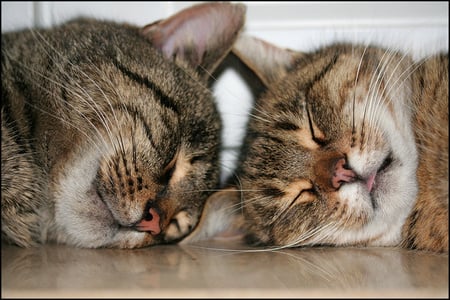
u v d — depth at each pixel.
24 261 0.36
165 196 0.40
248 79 0.48
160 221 0.40
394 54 0.44
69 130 0.39
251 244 0.43
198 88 0.44
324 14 0.50
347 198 0.40
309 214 0.41
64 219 0.40
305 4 0.50
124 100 0.39
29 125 0.39
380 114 0.40
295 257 0.37
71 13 0.50
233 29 0.46
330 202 0.40
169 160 0.40
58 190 0.39
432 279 0.32
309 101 0.42
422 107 0.41
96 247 0.40
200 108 0.43
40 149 0.39
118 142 0.38
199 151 0.42
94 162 0.39
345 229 0.41
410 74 0.42
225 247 0.42
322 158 0.41
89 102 0.39
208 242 0.44
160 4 0.51
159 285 0.31
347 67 0.42
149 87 0.40
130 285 0.31
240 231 0.45
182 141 0.41
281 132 0.43
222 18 0.46
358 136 0.40
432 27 0.49
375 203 0.40
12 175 0.38
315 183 0.41
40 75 0.39
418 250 0.40
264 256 0.38
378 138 0.40
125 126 0.39
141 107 0.40
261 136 0.44
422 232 0.40
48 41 0.41
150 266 0.34
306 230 0.41
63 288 0.30
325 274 0.33
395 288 0.30
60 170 0.39
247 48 0.47
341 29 0.50
